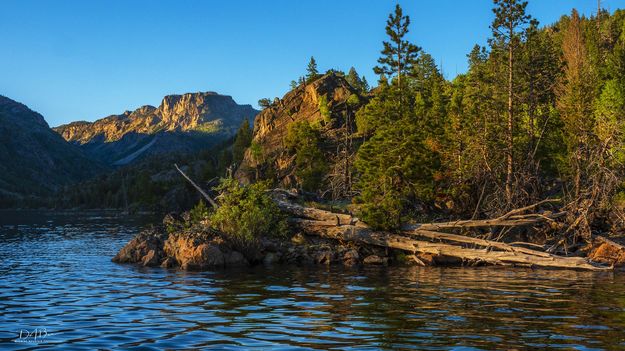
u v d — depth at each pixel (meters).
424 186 49.41
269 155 135.50
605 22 132.88
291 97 162.88
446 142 61.38
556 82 73.50
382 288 25.78
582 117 57.75
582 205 40.72
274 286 26.66
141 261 39.81
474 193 54.41
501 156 54.53
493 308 19.88
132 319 17.92
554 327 16.30
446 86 122.19
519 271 33.84
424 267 36.59
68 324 17.12
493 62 65.81
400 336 15.03
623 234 42.19
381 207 41.81
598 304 20.73
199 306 20.62
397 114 55.78
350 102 141.50
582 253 39.22
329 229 42.53
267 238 42.44
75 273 33.19
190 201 168.38
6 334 15.66
